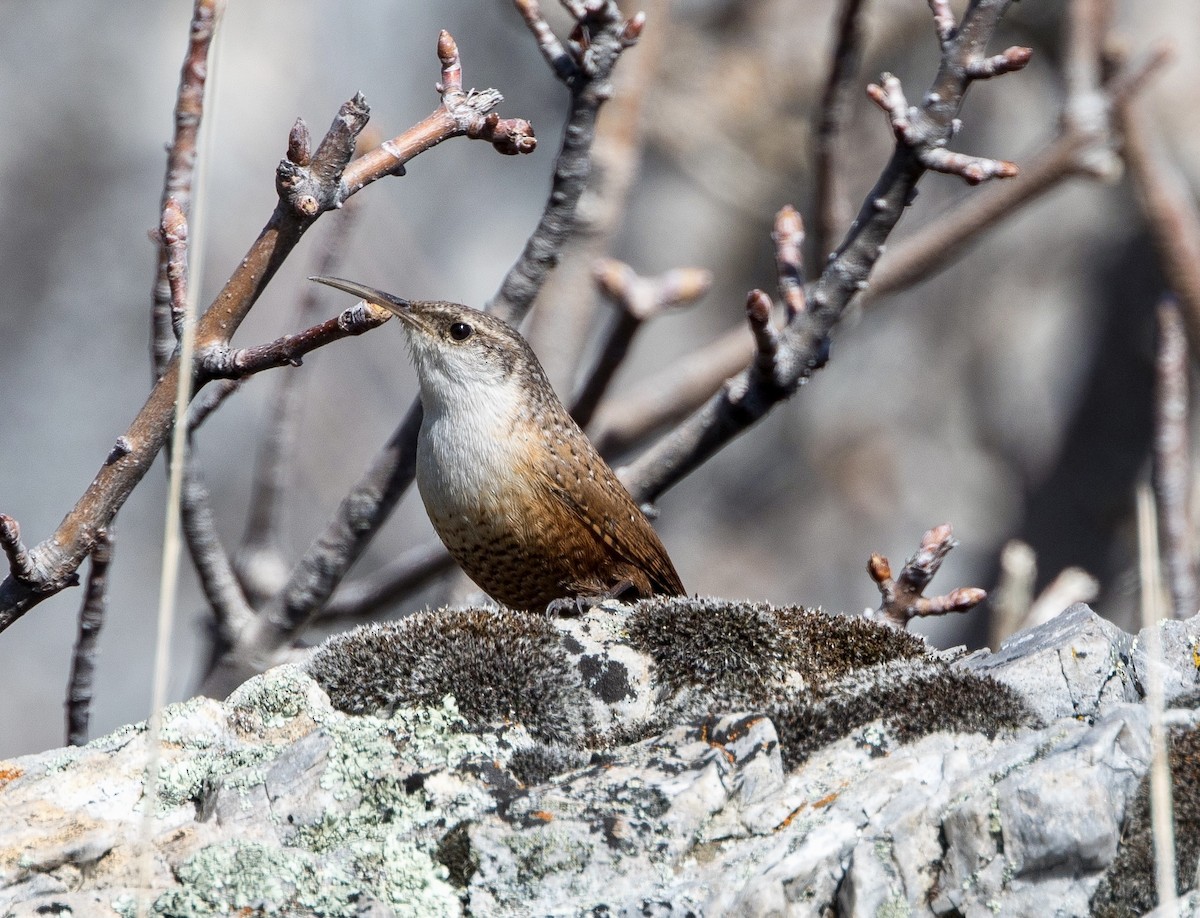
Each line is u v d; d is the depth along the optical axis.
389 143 6.82
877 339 24.73
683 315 24.12
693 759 6.48
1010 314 24.16
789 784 6.51
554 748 6.88
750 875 5.90
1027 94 23.45
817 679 7.56
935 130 8.74
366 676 7.19
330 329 6.32
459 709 7.07
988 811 5.76
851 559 23.75
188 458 9.56
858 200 22.92
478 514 9.66
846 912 5.72
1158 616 6.04
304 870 5.93
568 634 7.72
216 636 10.20
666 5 11.72
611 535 9.85
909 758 6.46
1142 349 23.03
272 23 23.28
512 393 9.71
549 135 24.53
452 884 6.00
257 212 22.25
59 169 23.23
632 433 12.38
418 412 10.05
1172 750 5.98
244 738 6.90
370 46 24.12
